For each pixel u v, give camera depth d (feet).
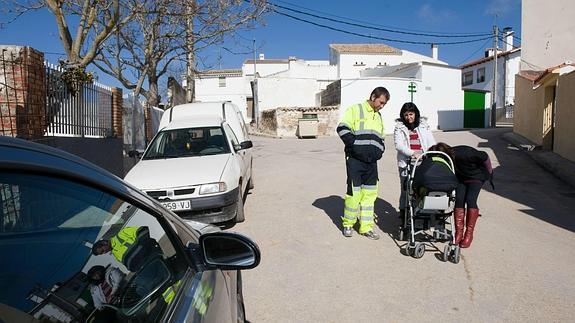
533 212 23.72
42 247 4.54
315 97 131.44
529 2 69.77
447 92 104.37
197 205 19.71
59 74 23.54
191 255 7.09
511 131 73.46
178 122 26.99
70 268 4.73
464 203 17.51
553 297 13.52
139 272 5.66
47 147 5.46
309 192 29.89
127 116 39.17
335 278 15.33
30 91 19.98
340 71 148.36
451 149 17.19
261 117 120.06
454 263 16.47
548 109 44.96
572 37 67.51
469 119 109.19
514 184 31.04
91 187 5.56
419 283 14.78
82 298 4.65
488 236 19.60
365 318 12.51
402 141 18.84
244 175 25.73
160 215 7.00
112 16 29.09
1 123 18.70
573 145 36.06
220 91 170.60
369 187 19.42
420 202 16.46
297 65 134.51
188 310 5.65
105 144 29.40
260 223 22.39
